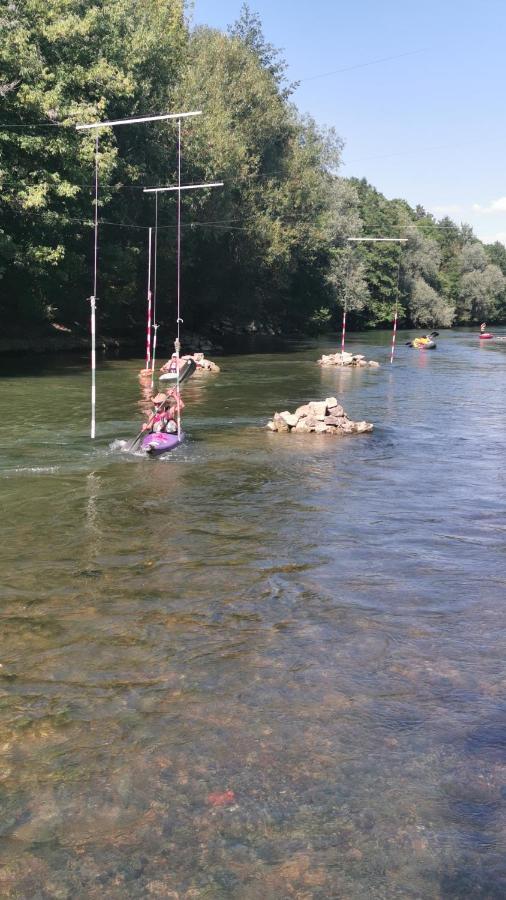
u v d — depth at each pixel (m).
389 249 86.56
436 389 27.20
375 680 5.80
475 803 4.40
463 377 32.06
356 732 5.09
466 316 107.06
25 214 28.20
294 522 10.05
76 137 28.58
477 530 9.87
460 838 4.12
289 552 8.83
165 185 38.66
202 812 4.29
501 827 4.21
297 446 15.45
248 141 46.69
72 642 6.35
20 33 26.61
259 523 9.97
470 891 3.77
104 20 31.97
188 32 44.56
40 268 29.31
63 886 3.77
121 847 4.02
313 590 7.65
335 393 24.97
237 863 3.92
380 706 5.43
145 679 5.75
